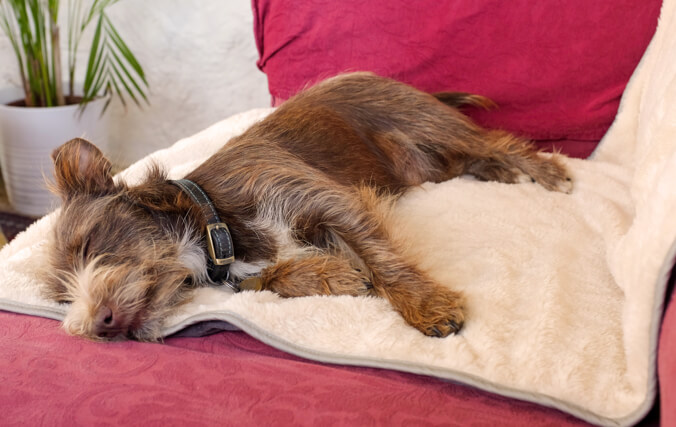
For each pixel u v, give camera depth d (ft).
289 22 10.03
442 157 9.11
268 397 4.58
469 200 8.05
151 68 13.92
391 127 8.95
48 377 5.01
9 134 12.50
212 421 4.32
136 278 6.44
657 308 4.45
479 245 7.06
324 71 10.06
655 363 4.46
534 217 7.60
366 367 5.48
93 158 7.11
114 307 6.21
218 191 7.24
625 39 8.70
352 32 9.73
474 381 5.08
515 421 4.47
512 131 9.49
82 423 4.41
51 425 4.44
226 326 6.10
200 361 5.21
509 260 6.73
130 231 6.75
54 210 8.49
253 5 10.36
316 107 8.56
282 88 10.43
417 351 5.50
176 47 13.58
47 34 14.15
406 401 4.59
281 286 6.77
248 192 7.23
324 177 7.51
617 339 5.58
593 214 7.65
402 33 9.53
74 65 13.08
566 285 6.31
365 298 6.29
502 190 8.28
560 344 5.51
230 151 7.68
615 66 8.84
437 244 7.23
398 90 9.07
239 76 13.52
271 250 7.23
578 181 8.42
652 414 4.72
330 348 5.66
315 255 7.20
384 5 9.50
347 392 4.64
